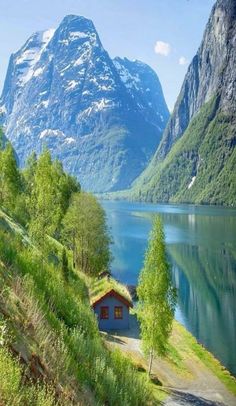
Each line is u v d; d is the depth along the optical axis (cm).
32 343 1691
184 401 4031
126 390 2345
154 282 4397
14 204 7106
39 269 2550
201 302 8456
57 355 1816
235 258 12725
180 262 12269
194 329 6838
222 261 12325
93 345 2372
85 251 8319
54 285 2573
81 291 3888
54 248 5622
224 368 5262
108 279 7275
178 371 4956
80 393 1811
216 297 8800
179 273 10950
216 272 11006
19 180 8644
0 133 6431
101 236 8600
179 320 7344
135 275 10662
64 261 4078
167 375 4750
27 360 1560
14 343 1558
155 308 4422
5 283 1931
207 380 4844
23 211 6881
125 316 6150
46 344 1769
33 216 5522
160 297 4403
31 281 2195
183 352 5656
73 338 2186
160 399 3884
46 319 2030
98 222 8588
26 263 2430
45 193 5600
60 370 1744
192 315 7625
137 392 2494
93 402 1873
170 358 5300
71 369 1875
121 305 6150
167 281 4438
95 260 8356
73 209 8469
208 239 16562
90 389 1959
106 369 2278
